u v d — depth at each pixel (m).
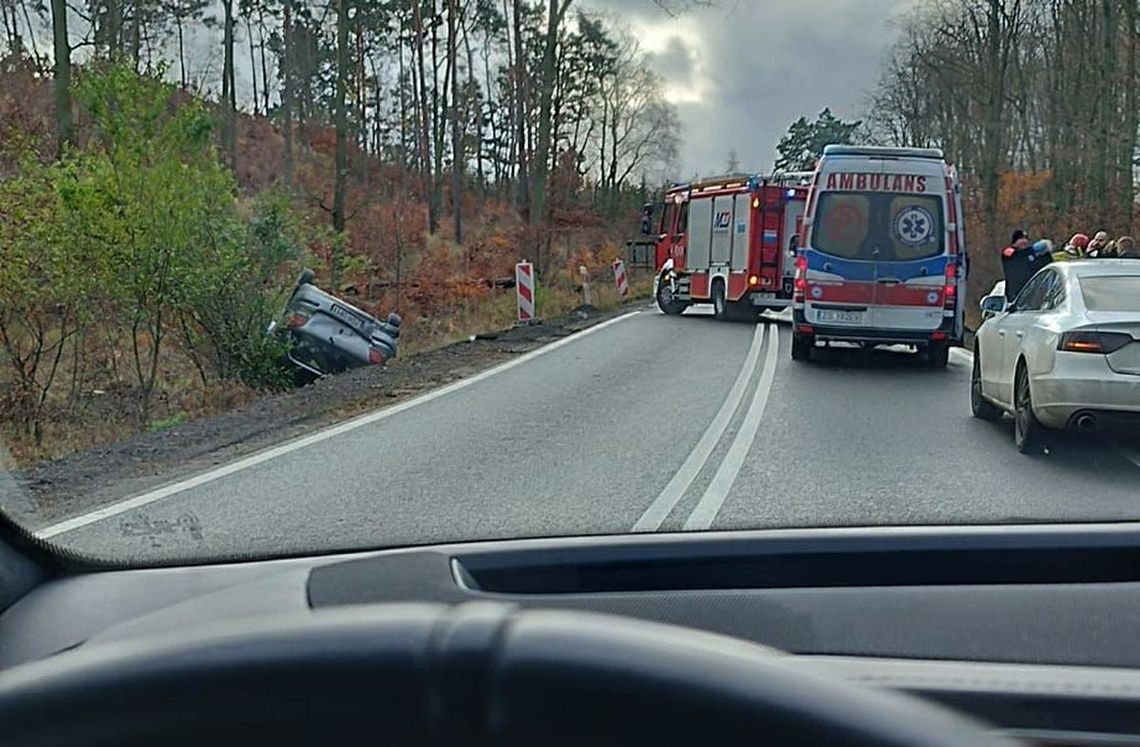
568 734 1.01
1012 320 10.04
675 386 13.06
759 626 3.09
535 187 32.44
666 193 28.48
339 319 15.26
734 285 23.42
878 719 1.07
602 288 32.59
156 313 13.91
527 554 3.53
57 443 11.08
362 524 6.20
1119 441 9.38
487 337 19.30
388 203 34.38
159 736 1.06
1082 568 3.68
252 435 9.71
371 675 1.02
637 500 7.09
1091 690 2.52
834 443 9.42
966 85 35.06
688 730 1.03
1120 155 28.70
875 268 15.17
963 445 9.44
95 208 13.35
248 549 4.81
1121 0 28.73
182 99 14.69
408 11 42.62
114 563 3.72
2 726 1.09
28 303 13.09
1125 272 9.16
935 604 3.28
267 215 15.00
